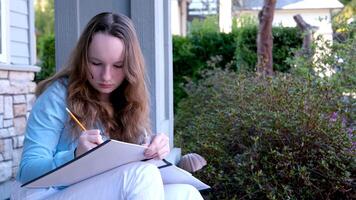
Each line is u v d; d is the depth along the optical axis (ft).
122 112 6.99
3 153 13.01
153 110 10.38
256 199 11.84
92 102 6.58
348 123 13.85
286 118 12.14
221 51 27.22
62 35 10.14
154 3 10.18
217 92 18.42
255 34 26.66
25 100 14.40
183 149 14.48
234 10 48.73
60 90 6.48
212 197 12.24
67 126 6.40
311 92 12.69
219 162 12.62
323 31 23.34
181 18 51.31
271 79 13.66
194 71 27.35
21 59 17.93
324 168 11.53
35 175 5.98
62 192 6.07
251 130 12.80
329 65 16.44
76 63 6.50
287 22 48.37
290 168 11.70
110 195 5.85
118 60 6.42
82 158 5.50
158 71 10.64
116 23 6.44
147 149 6.03
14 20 17.46
